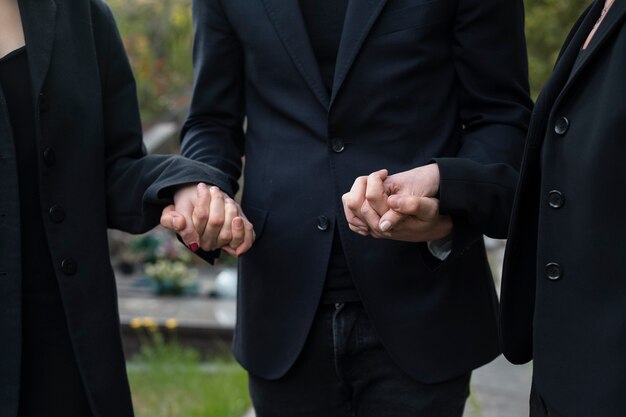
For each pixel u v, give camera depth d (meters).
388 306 2.76
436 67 2.78
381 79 2.74
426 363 2.77
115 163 2.74
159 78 13.38
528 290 2.41
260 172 2.89
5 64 2.45
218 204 2.57
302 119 2.81
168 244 10.30
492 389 4.97
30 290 2.47
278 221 2.84
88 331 2.52
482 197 2.56
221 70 2.97
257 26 2.82
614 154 2.02
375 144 2.78
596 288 2.08
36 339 2.47
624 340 2.02
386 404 2.86
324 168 2.80
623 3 2.04
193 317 7.54
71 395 2.52
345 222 2.76
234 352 3.02
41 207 2.47
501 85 2.80
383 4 2.72
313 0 2.80
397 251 2.76
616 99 2.01
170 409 5.32
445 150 2.79
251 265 2.89
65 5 2.59
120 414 2.57
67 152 2.52
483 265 2.89
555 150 2.19
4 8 2.50
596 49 2.07
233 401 5.25
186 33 14.01
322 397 2.89
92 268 2.54
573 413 2.10
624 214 2.04
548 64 8.59
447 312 2.79
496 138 2.76
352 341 2.82
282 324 2.85
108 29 2.73
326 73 2.82
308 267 2.80
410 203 2.46
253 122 2.94
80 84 2.56
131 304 8.00
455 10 2.78
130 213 2.66
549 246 2.19
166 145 11.97
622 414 2.02
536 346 2.20
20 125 2.46
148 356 6.50
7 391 2.37
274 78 2.84
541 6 8.59
